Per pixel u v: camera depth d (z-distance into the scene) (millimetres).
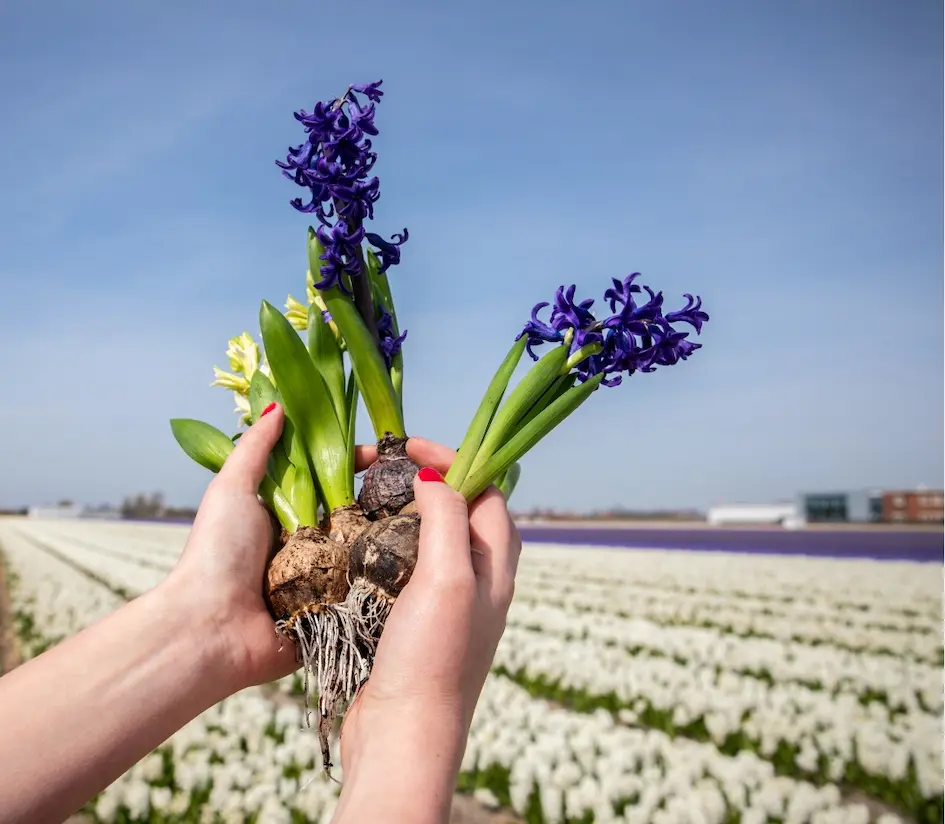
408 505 461
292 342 480
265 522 428
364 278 494
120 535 9156
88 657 337
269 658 407
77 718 317
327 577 415
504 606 372
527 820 1188
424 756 296
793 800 1128
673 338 457
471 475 428
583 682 1742
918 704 1646
